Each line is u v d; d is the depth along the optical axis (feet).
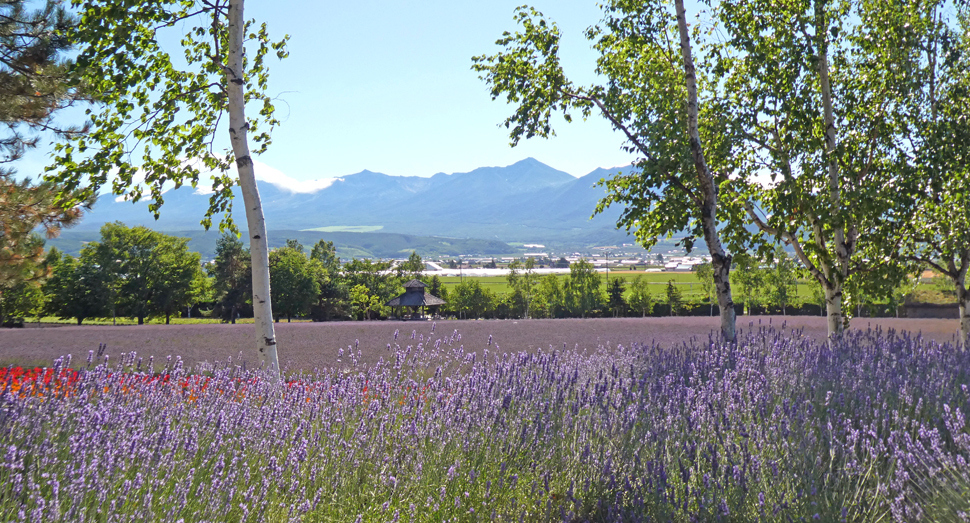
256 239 28.04
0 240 29.89
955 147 38.63
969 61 42.88
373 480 16.33
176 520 12.57
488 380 21.99
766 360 25.03
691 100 38.55
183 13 29.84
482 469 17.37
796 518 13.34
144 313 196.85
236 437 17.47
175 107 31.53
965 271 42.55
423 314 246.88
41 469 14.43
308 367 40.50
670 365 26.07
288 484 15.62
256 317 27.68
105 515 12.91
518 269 291.17
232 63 28.91
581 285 267.39
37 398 17.98
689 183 38.60
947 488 13.03
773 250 42.68
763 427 17.46
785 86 41.96
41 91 31.27
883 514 13.25
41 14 31.45
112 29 28.96
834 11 41.65
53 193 31.04
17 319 171.32
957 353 27.40
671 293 249.34
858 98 42.52
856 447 17.13
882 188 38.58
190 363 43.34
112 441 16.02
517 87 41.68
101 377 19.67
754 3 42.78
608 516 14.53
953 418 16.97
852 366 24.50
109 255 187.83
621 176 43.47
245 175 28.48
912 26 40.47
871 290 43.39
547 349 48.75
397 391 22.25
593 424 18.90
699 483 15.01
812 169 40.24
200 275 209.97
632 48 43.29
